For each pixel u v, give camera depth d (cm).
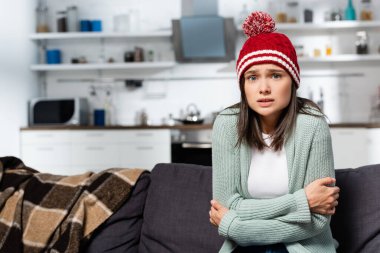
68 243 195
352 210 173
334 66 537
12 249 203
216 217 145
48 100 512
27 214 211
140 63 529
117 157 489
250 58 139
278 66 137
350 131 462
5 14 466
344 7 536
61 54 558
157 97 554
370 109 534
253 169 146
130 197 207
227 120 148
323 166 140
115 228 202
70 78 561
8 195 218
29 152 496
